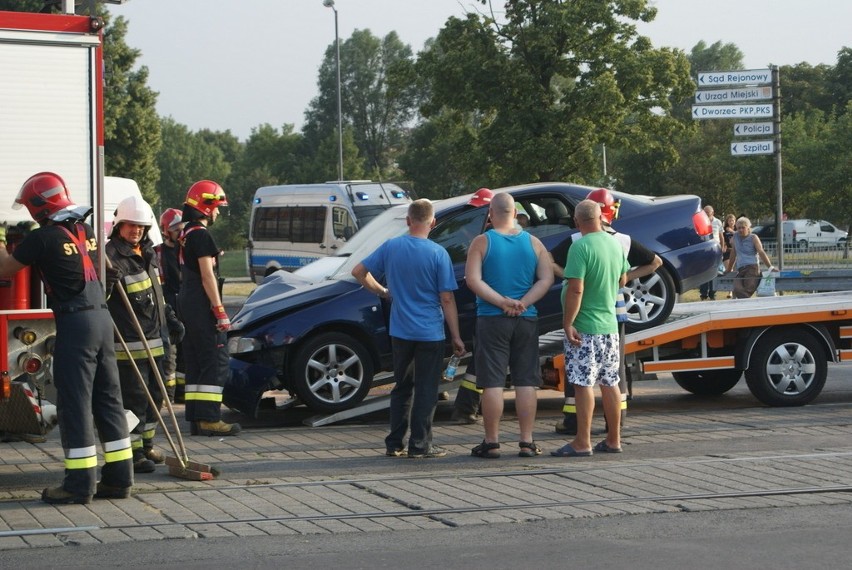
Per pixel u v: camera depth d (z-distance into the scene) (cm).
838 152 6512
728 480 877
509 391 1544
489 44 4116
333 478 920
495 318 1002
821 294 1572
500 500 816
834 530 718
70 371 809
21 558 671
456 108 4212
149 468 951
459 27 4156
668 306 1351
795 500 805
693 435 1127
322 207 3117
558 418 1279
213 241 1147
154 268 990
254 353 1251
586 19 4009
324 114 12294
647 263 1104
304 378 1248
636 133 4112
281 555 673
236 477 930
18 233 914
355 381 1265
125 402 948
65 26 918
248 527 742
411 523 751
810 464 945
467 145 4281
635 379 1325
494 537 712
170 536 717
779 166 2911
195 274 1152
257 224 3438
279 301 1265
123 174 6962
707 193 8081
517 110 4091
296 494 848
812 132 7306
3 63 903
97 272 911
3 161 906
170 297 1351
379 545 695
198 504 814
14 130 907
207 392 1162
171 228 1345
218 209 1159
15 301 906
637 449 1052
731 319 1309
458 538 711
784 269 2944
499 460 1002
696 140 8044
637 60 4031
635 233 1340
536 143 4022
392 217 1430
